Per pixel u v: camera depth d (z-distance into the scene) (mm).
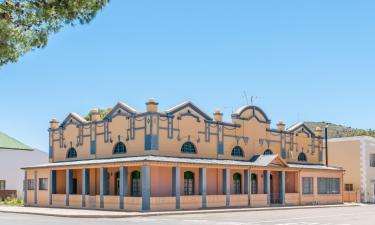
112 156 43969
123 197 39688
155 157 39781
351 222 29047
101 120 45531
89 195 43031
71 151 48719
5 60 11805
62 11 11734
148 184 38281
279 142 52188
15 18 11578
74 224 27297
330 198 54312
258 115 50156
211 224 27203
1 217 34312
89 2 11953
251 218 32094
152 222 28641
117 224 27172
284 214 36344
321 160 57375
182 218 32188
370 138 60656
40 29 11859
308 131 56125
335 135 98625
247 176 45906
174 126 42375
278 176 49875
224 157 46062
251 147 48906
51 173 47312
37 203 48594
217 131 45812
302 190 51094
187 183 42875
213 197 42562
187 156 43062
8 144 62969
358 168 59750
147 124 41094
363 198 58781
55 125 51094
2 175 61281
